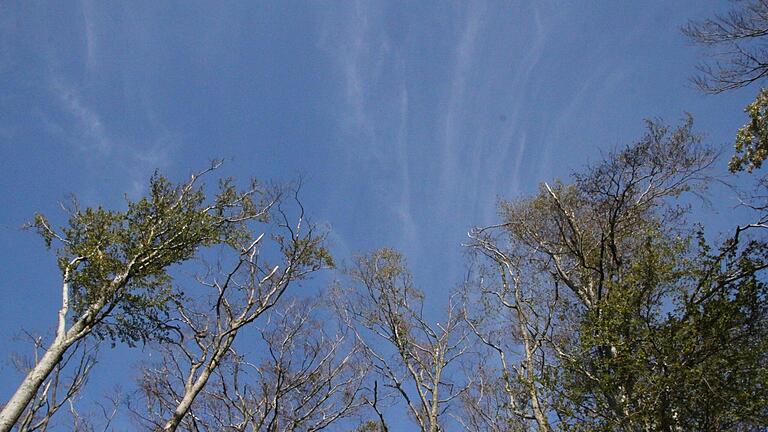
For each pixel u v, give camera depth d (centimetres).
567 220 1512
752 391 898
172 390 1603
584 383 1043
